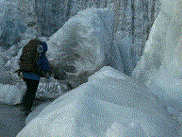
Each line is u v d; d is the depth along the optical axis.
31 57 3.57
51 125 1.10
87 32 3.83
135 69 3.08
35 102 4.23
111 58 4.27
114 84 1.68
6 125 2.73
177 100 2.10
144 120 1.22
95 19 4.00
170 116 1.66
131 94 1.59
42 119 1.21
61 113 1.15
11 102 4.10
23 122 2.93
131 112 1.25
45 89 4.95
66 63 4.21
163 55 2.60
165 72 2.44
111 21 4.87
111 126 1.06
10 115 3.26
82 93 1.30
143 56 2.92
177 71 2.28
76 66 4.14
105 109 1.21
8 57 6.26
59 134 1.01
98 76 2.21
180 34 2.34
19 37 7.02
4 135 2.36
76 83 4.43
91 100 1.24
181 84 2.21
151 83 2.48
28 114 3.35
